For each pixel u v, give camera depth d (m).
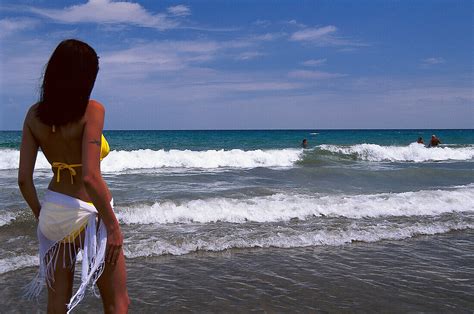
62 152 2.17
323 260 5.30
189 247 5.61
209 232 6.25
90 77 2.13
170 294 4.19
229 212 7.23
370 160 19.98
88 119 2.14
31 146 2.24
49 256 2.27
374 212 7.60
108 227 2.14
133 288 4.32
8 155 14.98
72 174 2.18
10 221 6.52
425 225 6.95
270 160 17.05
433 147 22.11
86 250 2.16
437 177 12.75
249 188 9.90
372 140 47.00
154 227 6.52
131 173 13.03
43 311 3.79
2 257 5.06
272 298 4.13
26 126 2.24
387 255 5.55
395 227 6.79
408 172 13.32
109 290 2.26
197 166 15.69
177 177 11.92
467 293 4.33
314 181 11.59
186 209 7.32
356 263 5.21
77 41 2.14
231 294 4.21
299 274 4.80
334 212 7.52
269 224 6.79
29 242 5.67
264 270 4.91
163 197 8.55
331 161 18.05
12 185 10.22
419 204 8.17
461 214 7.73
